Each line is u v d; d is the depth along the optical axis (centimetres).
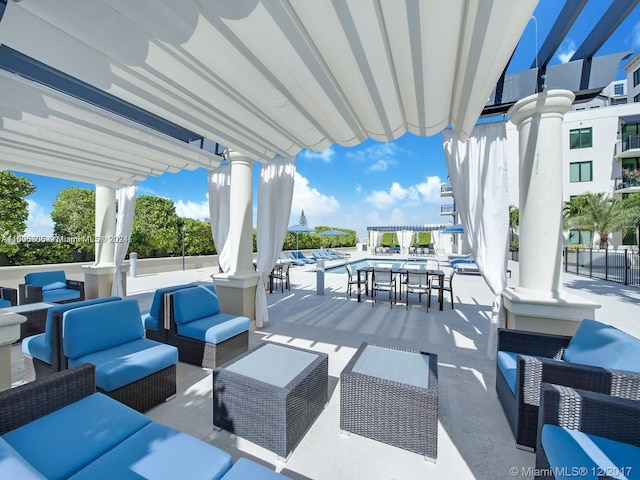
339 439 200
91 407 165
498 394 244
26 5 146
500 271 321
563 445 133
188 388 266
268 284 782
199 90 228
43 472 120
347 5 147
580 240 1498
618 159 1445
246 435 194
